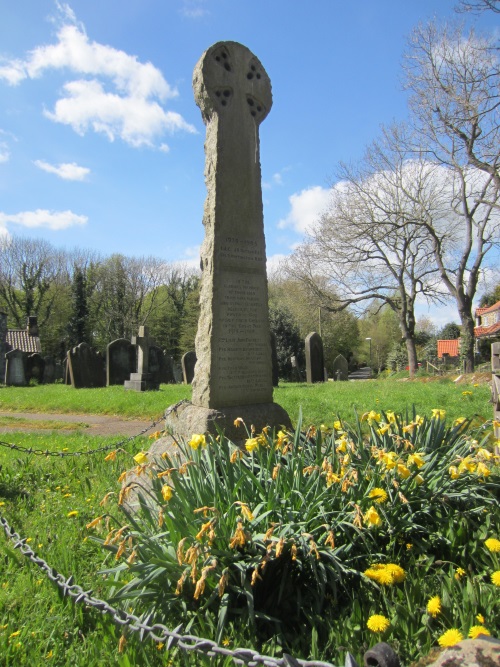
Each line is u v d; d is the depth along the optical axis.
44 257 52.34
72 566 3.38
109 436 9.50
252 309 6.11
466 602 2.40
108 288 56.78
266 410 5.91
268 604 2.71
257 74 6.50
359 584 2.78
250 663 1.77
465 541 3.06
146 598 2.55
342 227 28.91
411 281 31.56
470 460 3.26
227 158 6.09
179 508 2.79
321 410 10.35
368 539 2.97
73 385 22.02
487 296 59.94
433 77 23.00
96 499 4.87
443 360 47.72
